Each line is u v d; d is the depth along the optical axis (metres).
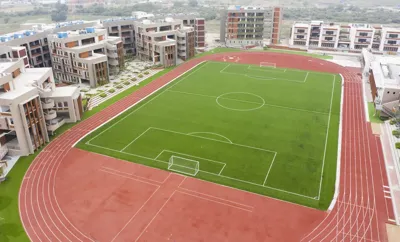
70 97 67.19
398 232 40.06
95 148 58.88
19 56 84.69
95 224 41.34
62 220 42.03
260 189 47.84
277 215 42.88
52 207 44.31
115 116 72.44
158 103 80.00
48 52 102.12
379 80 81.88
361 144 60.62
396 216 42.59
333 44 145.75
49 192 47.28
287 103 80.50
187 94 86.19
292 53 136.00
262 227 40.91
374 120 71.00
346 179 50.19
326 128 66.94
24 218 42.38
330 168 52.97
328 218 42.34
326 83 96.62
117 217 42.50
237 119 71.06
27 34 96.62
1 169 51.78
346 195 46.59
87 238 39.22
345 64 119.38
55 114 64.19
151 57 118.25
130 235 39.62
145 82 96.38
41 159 55.56
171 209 43.88
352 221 41.84
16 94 54.88
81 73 91.94
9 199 45.84
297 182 49.47
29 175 51.19
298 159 55.50
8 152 56.69
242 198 46.00
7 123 55.09
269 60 123.75
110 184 48.94
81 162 54.59
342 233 39.97
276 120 70.62
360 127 67.62
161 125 67.94
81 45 96.31
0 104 53.25
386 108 71.06
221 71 107.88
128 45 129.12
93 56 93.75
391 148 59.12
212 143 60.56
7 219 42.19
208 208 44.12
